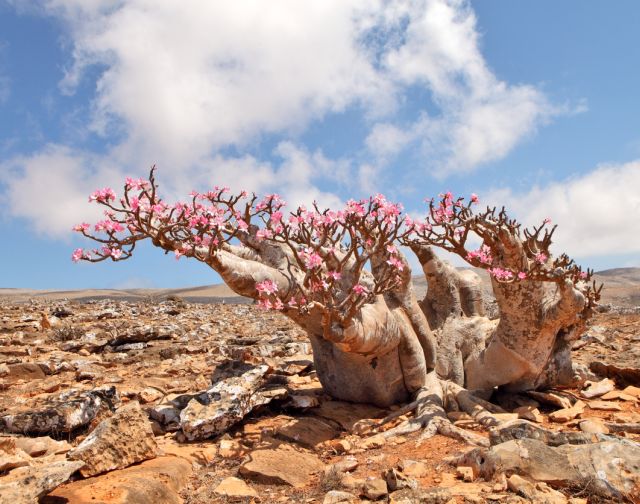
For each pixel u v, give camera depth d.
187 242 6.66
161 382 10.30
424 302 10.36
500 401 8.85
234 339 15.73
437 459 5.96
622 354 12.05
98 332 16.28
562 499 4.48
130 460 5.84
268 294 6.54
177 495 5.36
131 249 6.36
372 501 4.86
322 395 9.23
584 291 8.58
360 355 8.37
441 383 8.89
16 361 12.21
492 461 5.09
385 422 7.80
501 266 8.38
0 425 6.92
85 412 7.27
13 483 4.65
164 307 25.09
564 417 7.50
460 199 8.29
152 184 6.36
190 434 7.01
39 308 23.84
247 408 7.59
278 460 6.12
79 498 4.74
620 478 4.62
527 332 8.38
